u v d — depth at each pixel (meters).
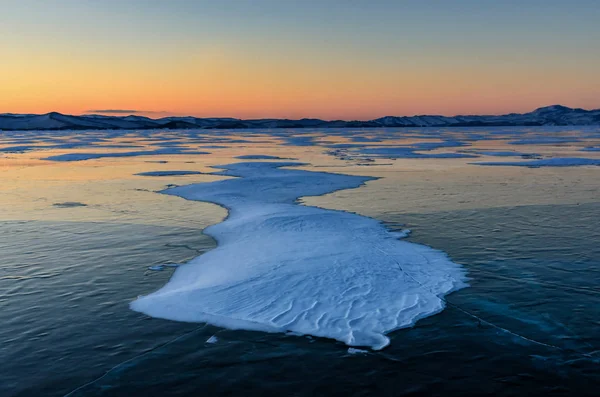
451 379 7.17
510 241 14.63
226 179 29.02
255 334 8.52
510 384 7.03
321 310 9.33
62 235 15.99
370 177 31.02
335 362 7.66
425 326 8.79
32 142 100.75
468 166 38.88
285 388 7.01
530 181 28.78
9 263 12.96
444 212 19.23
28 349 8.24
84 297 10.52
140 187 27.78
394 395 6.81
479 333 8.55
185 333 8.67
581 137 104.94
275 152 60.84
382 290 10.27
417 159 47.00
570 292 10.44
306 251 13.06
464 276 11.45
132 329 8.89
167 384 7.14
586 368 7.41
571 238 14.92
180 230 16.59
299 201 22.17
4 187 27.91
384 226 16.66
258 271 11.41
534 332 8.61
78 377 7.37
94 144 88.81
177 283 11.19
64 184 29.25
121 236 15.81
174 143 92.31
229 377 7.30
